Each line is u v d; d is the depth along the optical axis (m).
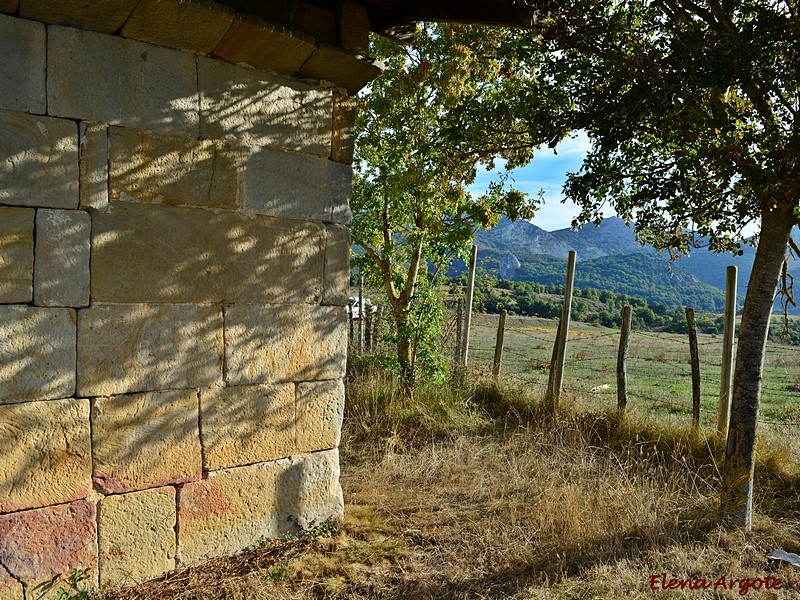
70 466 3.08
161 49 3.26
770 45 3.44
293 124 3.78
